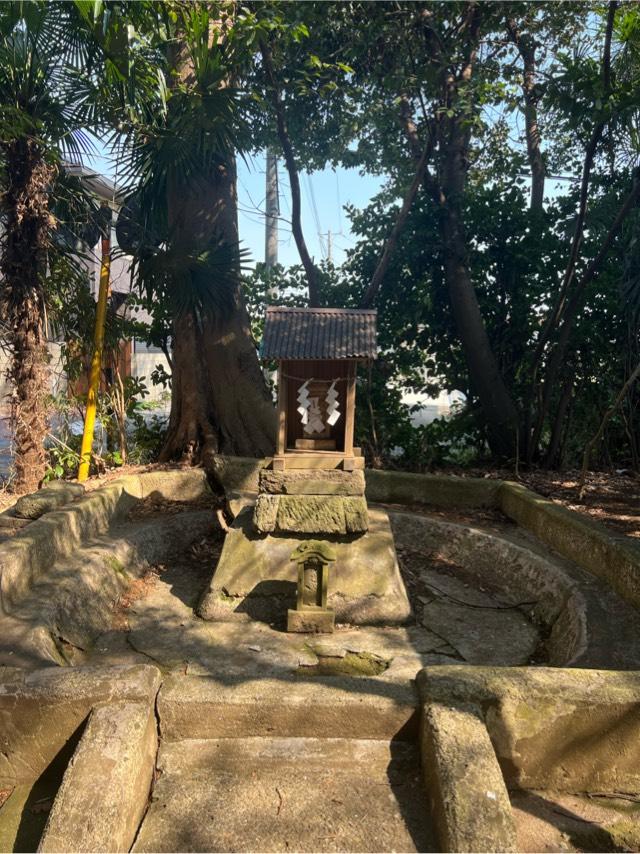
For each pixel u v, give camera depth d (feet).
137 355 45.37
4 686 8.44
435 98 25.25
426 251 26.21
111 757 7.47
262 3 20.51
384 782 8.30
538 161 28.55
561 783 8.35
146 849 7.20
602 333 25.53
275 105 22.57
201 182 22.30
